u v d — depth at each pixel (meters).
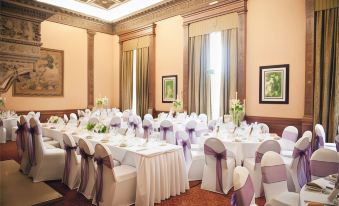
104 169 3.39
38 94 9.25
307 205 1.85
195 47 8.17
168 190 3.78
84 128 5.70
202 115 7.38
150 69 9.62
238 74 7.10
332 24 5.51
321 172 2.83
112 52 11.45
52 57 9.58
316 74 5.70
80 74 10.44
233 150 4.36
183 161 4.04
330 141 5.55
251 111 6.91
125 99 10.84
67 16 9.95
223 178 4.00
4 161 5.72
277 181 2.69
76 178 4.18
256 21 6.79
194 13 8.10
